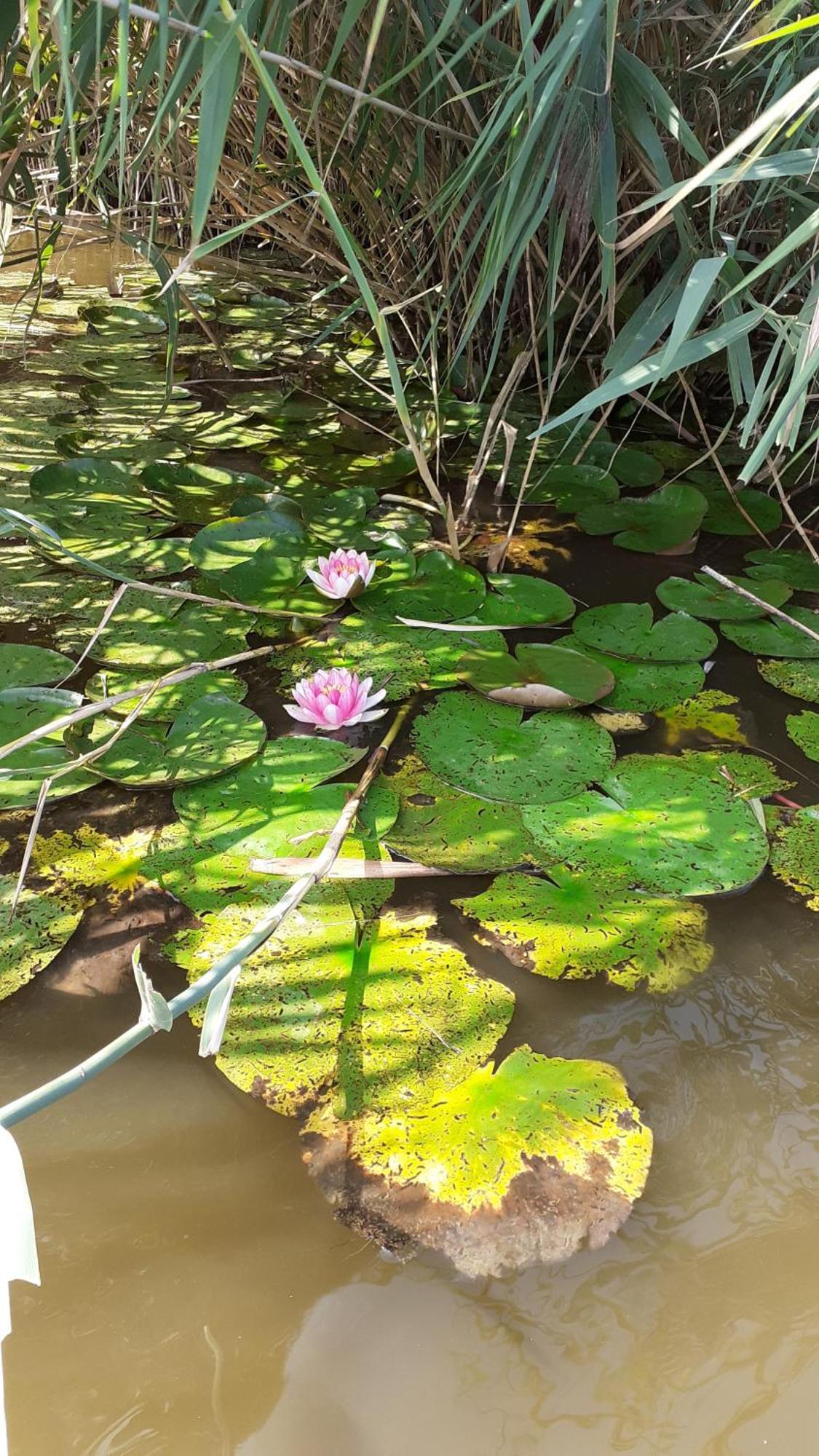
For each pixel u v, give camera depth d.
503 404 1.66
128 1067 0.78
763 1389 0.61
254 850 0.96
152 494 1.56
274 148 2.06
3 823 0.99
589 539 1.52
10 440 1.72
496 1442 0.58
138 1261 0.67
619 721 1.14
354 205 2.07
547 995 0.84
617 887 0.94
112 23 0.98
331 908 0.91
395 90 1.42
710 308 1.33
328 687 1.08
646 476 1.68
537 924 0.90
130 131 1.48
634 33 1.18
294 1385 0.60
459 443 1.81
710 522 1.56
